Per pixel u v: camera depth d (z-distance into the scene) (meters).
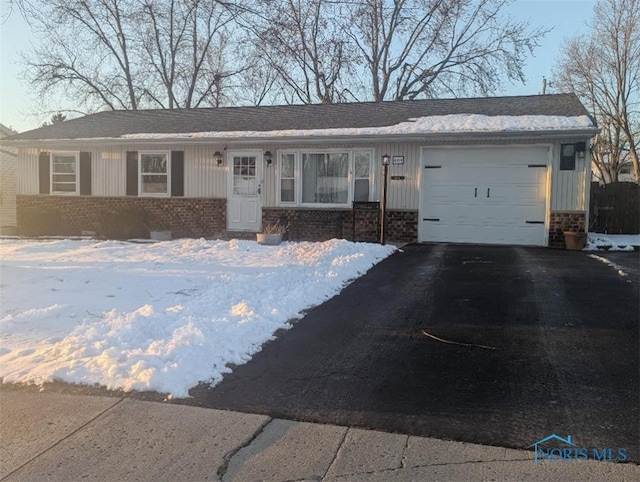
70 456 3.17
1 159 22.52
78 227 16.48
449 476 2.89
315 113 16.47
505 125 12.55
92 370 4.34
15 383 4.21
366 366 4.54
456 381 4.19
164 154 15.70
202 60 29.33
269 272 8.40
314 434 3.38
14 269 8.65
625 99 24.05
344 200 14.23
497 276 8.41
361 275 8.55
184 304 6.39
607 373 4.29
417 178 13.44
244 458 3.12
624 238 13.99
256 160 14.91
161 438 3.37
